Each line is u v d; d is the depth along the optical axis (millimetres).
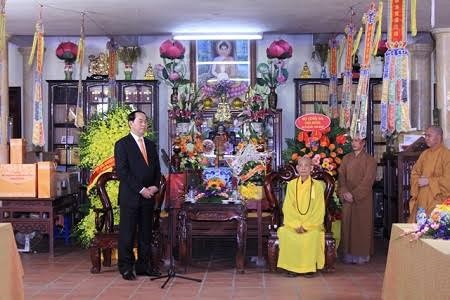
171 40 10391
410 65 10328
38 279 6590
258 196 7277
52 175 8086
